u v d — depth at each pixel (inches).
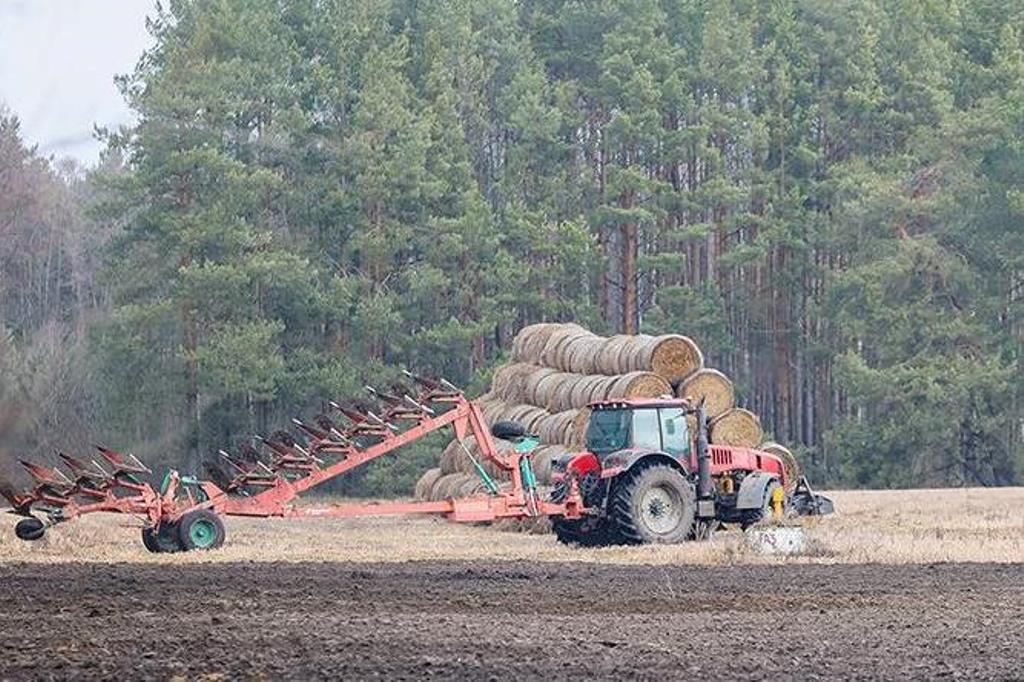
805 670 855.7
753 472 2091.5
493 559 1723.7
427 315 4877.0
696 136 5123.0
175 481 1920.5
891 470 4665.4
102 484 1884.8
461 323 4904.0
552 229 5049.2
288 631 998.4
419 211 4916.3
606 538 2015.3
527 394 2960.1
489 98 5600.4
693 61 5693.9
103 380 3752.5
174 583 1359.5
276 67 4847.4
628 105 5216.5
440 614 1122.7
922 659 900.0
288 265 4436.5
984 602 1222.3
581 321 4997.5
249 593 1275.8
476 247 4859.7
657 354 2527.1
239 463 1982.0
